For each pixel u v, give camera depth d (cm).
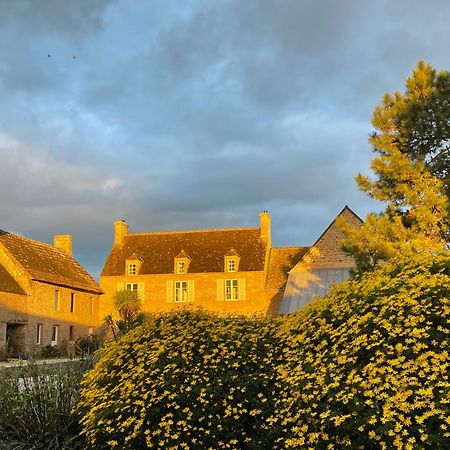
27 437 809
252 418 696
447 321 606
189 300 4891
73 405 833
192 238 5253
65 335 4288
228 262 4906
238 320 857
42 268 4191
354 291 741
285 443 623
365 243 1731
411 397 574
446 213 1625
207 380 717
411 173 1691
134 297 4628
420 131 1756
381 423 576
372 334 642
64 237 5053
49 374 906
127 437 693
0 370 964
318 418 616
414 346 596
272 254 5150
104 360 827
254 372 730
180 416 700
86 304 4716
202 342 780
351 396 586
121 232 5378
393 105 1809
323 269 3950
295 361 704
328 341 692
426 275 692
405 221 1738
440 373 574
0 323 3497
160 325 862
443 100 1747
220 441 686
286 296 3903
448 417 538
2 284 3597
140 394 721
